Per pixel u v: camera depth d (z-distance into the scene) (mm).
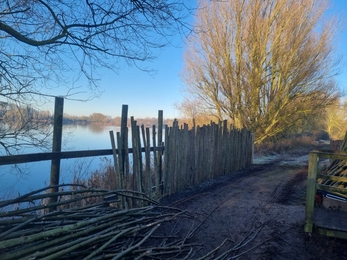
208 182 8312
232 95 18203
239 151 11297
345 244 4047
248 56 17625
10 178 4988
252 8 17000
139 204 5414
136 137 5469
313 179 4113
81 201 5062
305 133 28859
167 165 6547
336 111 38125
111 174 5582
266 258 3641
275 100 18766
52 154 4027
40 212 4715
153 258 3092
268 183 8641
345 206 4777
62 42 4309
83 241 2750
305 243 4074
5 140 4219
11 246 2387
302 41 18047
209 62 18297
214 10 17156
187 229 4484
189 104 20234
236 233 4445
